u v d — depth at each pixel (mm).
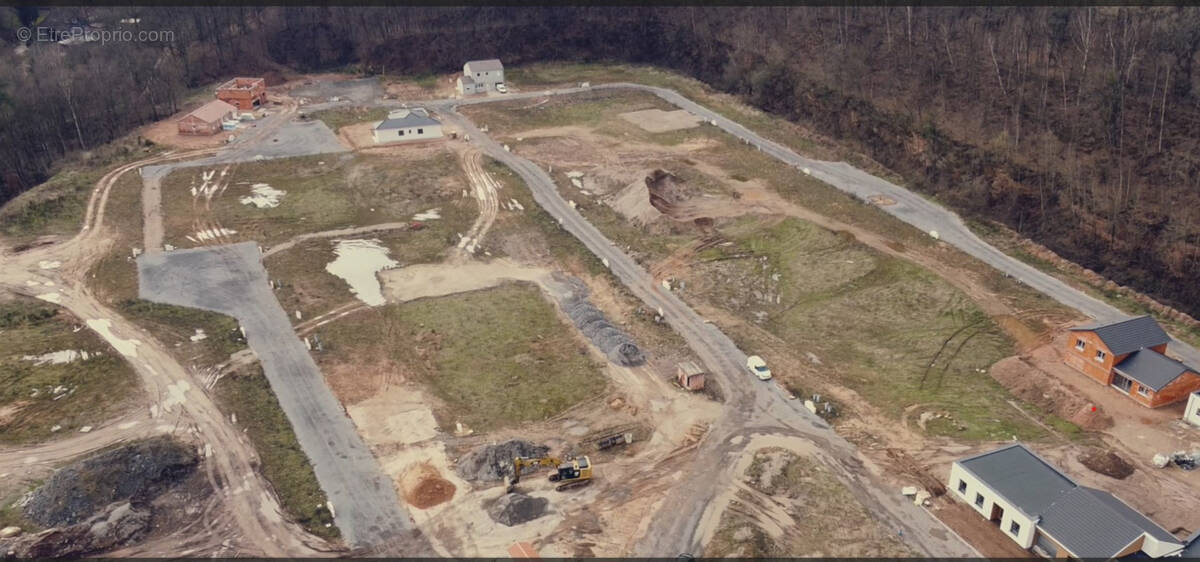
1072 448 53875
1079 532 43938
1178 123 86625
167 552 46500
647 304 73438
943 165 95188
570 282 77250
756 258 81062
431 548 46625
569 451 54375
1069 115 93750
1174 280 73312
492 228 87938
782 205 90875
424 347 66625
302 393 60406
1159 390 56312
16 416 57688
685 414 58219
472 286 76438
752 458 53625
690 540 46969
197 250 82000
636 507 49562
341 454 54156
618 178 98062
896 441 55281
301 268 78938
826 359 65625
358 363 64250
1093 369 60281
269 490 51062
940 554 45750
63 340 66250
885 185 95688
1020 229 84250
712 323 70500
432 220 89750
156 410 58250
